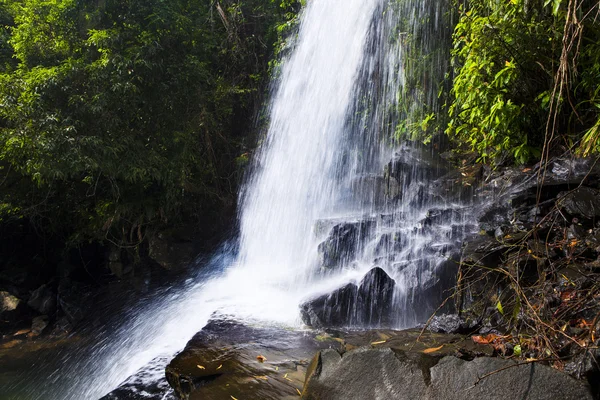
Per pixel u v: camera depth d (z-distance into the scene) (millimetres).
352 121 9328
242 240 9820
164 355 4668
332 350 3025
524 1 4992
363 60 9305
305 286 5938
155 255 10289
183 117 10641
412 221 5887
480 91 5449
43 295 10508
